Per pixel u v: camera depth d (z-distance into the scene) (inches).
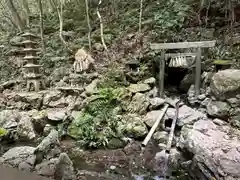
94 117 169.5
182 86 223.8
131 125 160.7
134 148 143.4
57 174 104.1
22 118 171.0
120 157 133.3
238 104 146.7
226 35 227.1
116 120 165.5
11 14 333.4
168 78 244.2
